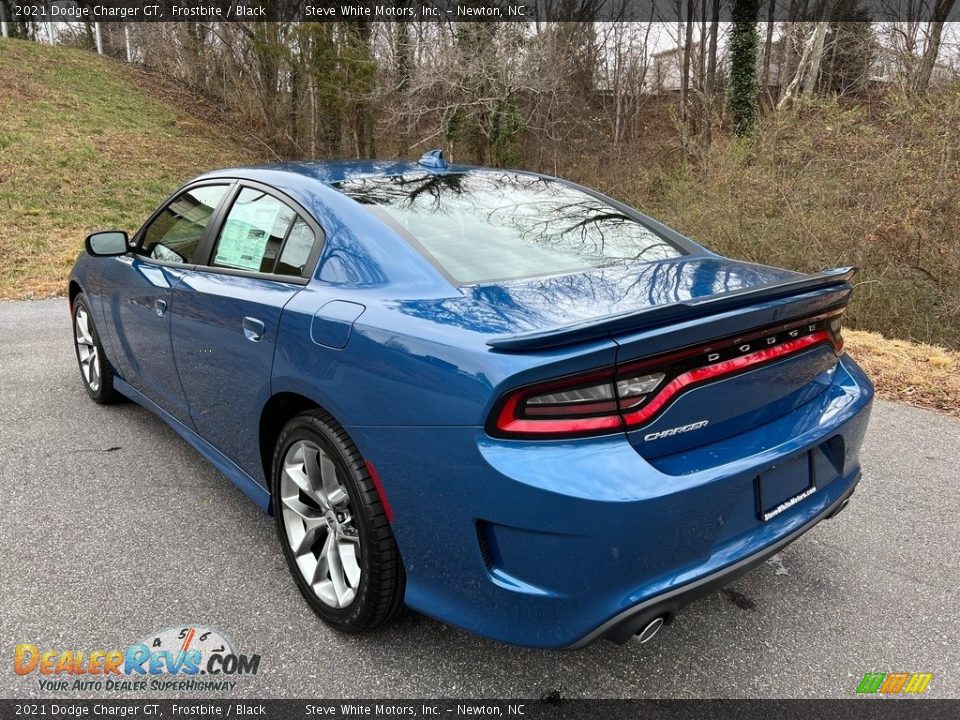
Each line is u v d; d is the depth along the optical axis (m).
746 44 22.78
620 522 1.62
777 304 1.88
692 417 1.78
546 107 21.89
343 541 2.18
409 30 20.16
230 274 2.72
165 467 3.40
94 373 4.18
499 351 1.70
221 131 23.42
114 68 26.14
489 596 1.78
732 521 1.86
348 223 2.38
